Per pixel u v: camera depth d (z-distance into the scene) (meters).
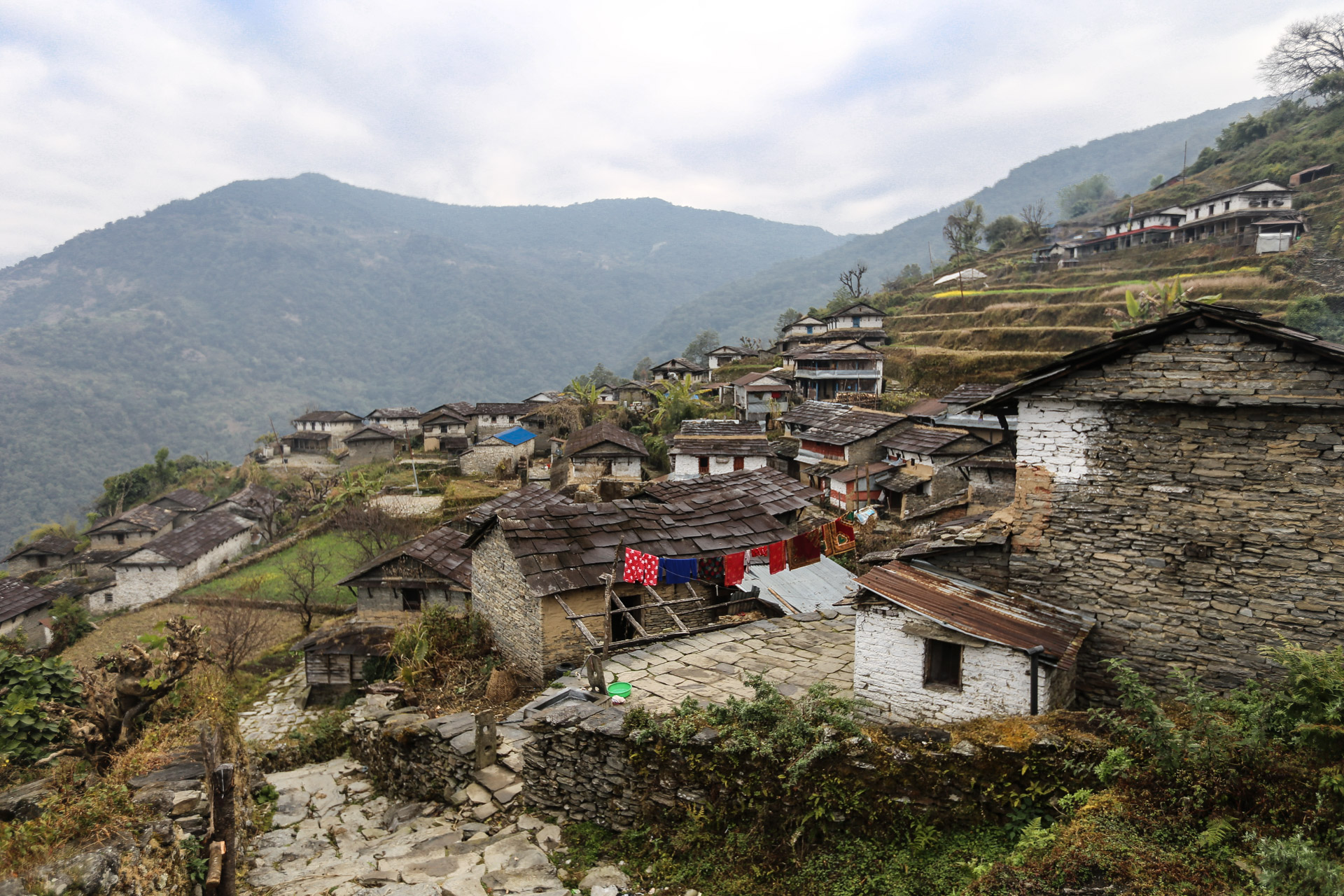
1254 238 60.03
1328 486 8.03
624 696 10.88
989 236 106.62
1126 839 5.93
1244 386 8.34
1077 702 9.62
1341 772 5.96
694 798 8.44
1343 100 77.25
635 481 45.44
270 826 11.36
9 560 58.88
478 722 11.16
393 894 7.85
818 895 7.07
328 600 37.03
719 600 16.38
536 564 14.04
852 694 10.66
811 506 18.56
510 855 8.84
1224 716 7.48
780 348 85.06
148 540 59.41
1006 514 10.30
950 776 7.32
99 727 10.08
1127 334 8.84
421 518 45.28
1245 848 5.74
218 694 13.14
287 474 77.62
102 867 5.74
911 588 9.88
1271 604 8.35
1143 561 9.14
